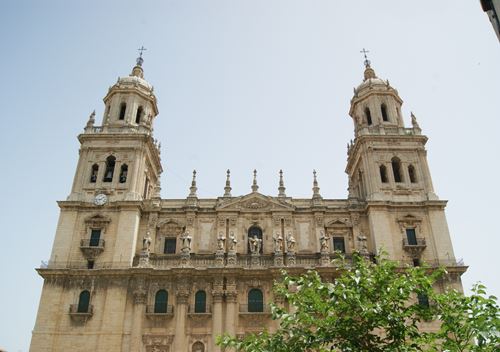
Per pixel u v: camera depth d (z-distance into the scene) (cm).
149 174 6012
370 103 6156
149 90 6347
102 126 5744
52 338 4425
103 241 4959
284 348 1848
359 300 1797
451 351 1756
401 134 5716
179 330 4481
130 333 4466
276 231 5159
